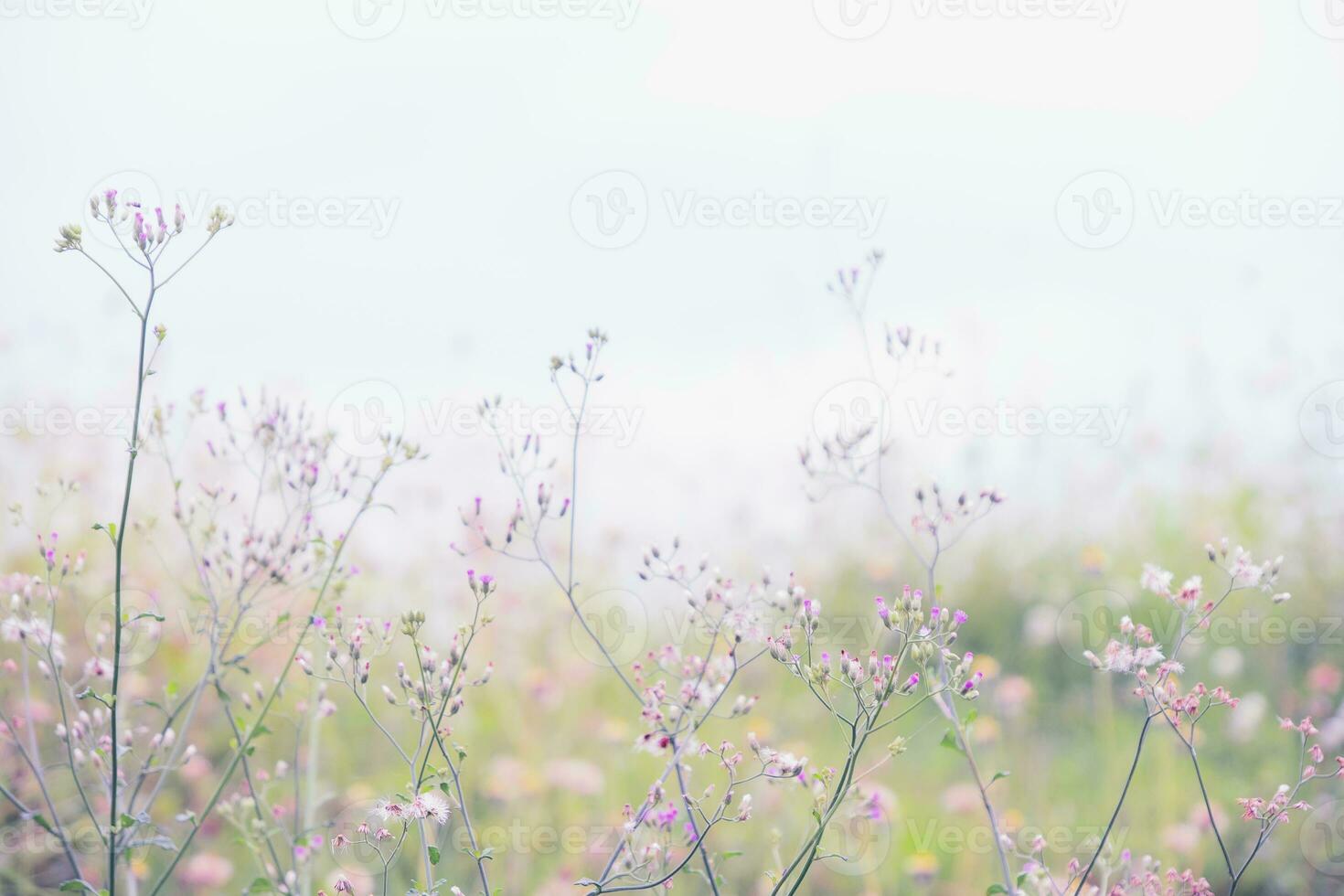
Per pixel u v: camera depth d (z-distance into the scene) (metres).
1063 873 2.51
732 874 2.59
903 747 1.74
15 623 1.87
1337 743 2.80
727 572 3.45
